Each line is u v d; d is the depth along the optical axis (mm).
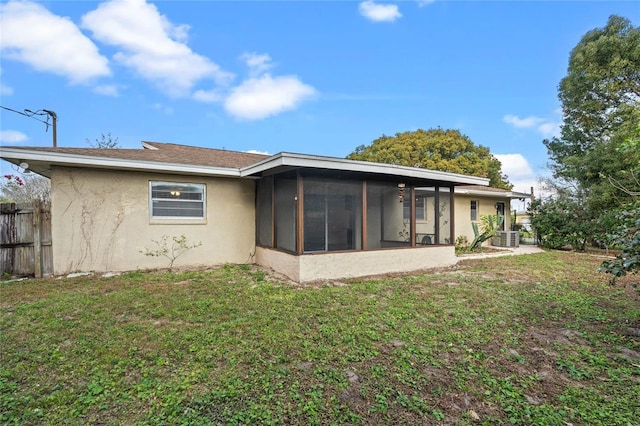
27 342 3416
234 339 3535
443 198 9805
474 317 4410
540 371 3057
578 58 13609
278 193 7691
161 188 7715
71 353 3184
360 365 3051
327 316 4344
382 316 4359
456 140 24125
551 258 10266
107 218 7133
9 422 2191
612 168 10969
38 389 2586
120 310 4500
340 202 7480
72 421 2219
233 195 8602
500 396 2629
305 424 2236
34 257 6629
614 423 2312
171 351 3250
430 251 8445
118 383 2672
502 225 15711
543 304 5043
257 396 2525
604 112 13930
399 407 2459
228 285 6051
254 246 8883
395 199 8375
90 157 6453
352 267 7129
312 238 7039
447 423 2311
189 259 8008
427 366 3078
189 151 10422
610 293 5805
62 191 6746
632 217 4262
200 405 2398
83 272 6918
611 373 2990
